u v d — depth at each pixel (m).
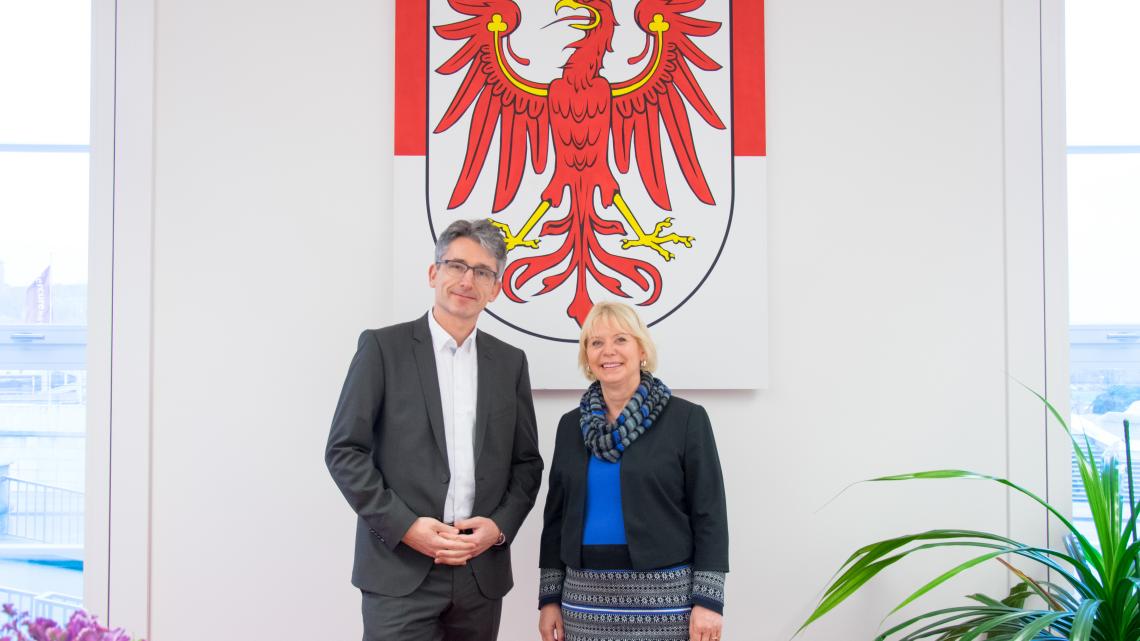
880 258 2.27
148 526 2.19
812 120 2.29
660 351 2.21
